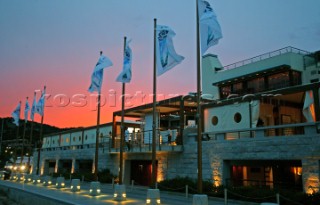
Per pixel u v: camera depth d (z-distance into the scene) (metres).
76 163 46.72
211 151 24.44
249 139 21.84
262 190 19.06
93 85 26.22
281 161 20.77
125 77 22.67
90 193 23.48
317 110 19.56
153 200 17.69
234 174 25.08
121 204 18.23
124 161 36.25
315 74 29.42
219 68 37.81
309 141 18.44
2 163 80.88
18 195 24.56
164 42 19.12
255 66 32.50
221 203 19.39
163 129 33.09
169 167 28.50
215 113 26.39
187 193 22.39
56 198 20.84
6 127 114.06
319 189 17.52
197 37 16.22
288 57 29.66
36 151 61.84
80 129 52.72
